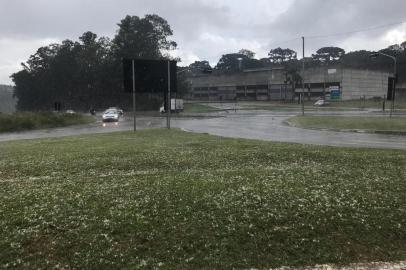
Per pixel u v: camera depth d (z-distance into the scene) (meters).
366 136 29.16
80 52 145.25
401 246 6.42
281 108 100.44
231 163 13.10
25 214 7.21
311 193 8.47
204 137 25.41
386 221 7.09
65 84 146.88
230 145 18.92
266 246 6.21
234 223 6.83
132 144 20.17
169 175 10.77
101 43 142.75
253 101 159.88
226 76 184.88
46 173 11.68
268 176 10.38
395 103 115.31
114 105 132.25
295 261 5.89
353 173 10.83
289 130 36.44
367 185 9.31
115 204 7.81
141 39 119.88
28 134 40.28
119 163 13.16
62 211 7.37
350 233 6.66
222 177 10.30
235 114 73.50
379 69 170.62
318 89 150.38
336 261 5.94
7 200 8.21
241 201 7.88
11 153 17.12
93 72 135.62
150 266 5.62
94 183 9.82
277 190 8.70
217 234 6.46
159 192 8.61
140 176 10.72
